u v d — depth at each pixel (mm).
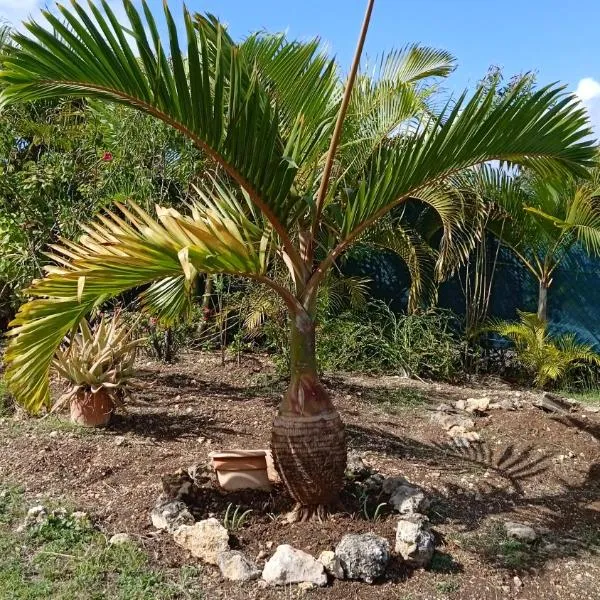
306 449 3582
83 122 7445
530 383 8906
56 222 6844
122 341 5488
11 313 7863
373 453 5156
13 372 3455
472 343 9211
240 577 3232
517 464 5254
